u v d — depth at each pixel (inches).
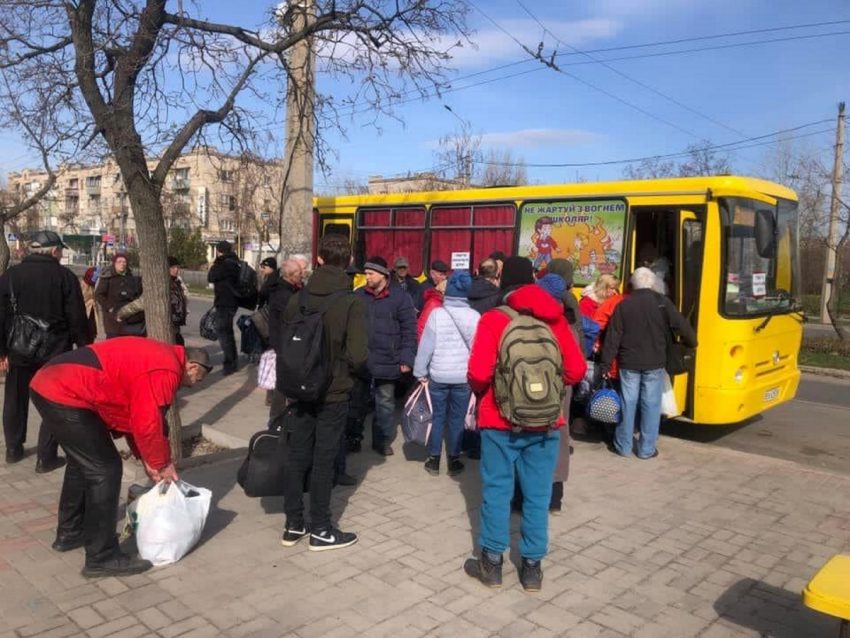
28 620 139.8
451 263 390.0
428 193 403.9
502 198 366.0
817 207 965.2
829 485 240.8
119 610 144.6
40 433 227.6
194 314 968.3
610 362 271.1
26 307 228.2
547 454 154.9
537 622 145.0
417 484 230.2
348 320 170.4
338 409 173.2
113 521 159.2
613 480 242.5
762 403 307.4
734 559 179.5
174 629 137.8
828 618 150.3
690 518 207.5
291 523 177.6
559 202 341.7
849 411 411.5
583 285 331.6
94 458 156.1
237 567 165.5
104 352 155.4
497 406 154.3
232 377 423.8
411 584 159.5
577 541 188.2
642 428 270.2
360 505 209.8
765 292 309.6
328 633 138.2
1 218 432.8
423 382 240.1
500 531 157.2
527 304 152.4
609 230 323.0
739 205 293.3
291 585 157.3
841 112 852.6
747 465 263.4
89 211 2181.3
